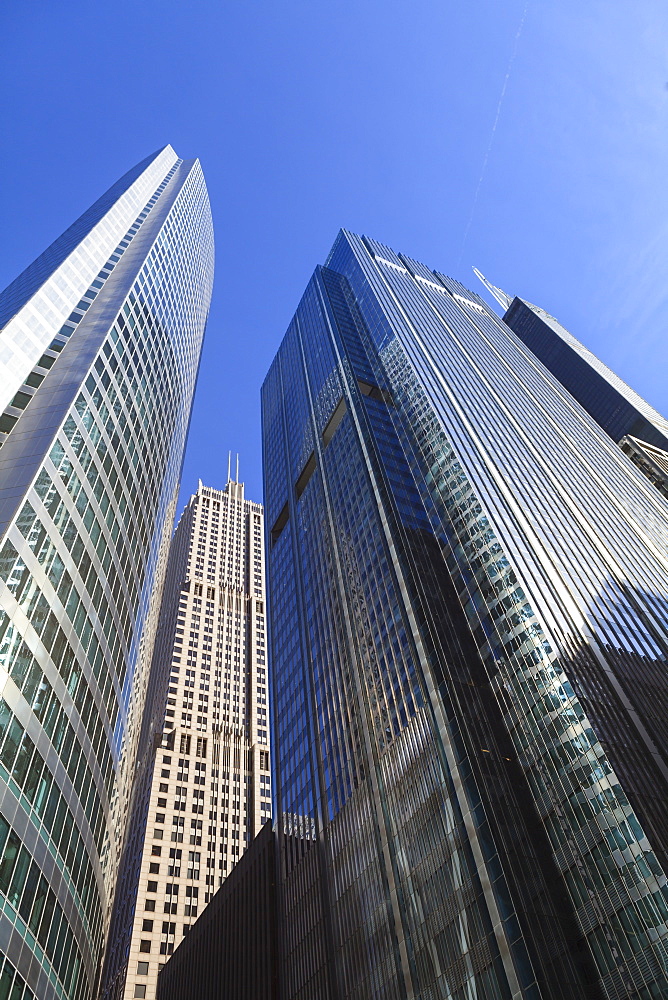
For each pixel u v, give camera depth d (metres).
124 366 86.25
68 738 53.22
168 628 198.12
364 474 109.50
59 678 53.28
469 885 56.16
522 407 144.25
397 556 89.62
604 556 99.81
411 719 74.06
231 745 166.62
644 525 125.19
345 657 94.88
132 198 129.75
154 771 152.50
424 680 74.06
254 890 99.19
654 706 67.44
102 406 75.44
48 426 64.00
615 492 133.88
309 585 116.75
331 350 149.50
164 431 99.69
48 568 55.28
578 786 58.38
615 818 53.75
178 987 111.44
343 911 73.69
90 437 70.06
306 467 140.12
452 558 89.94
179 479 115.56
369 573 95.88
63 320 82.94
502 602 78.81
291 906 86.44
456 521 93.38
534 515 97.94
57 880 47.66
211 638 194.00
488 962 51.00
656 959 45.53
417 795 68.00
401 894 64.69
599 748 58.44
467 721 67.12
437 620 79.25
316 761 93.31
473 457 102.50
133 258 109.25
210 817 149.38
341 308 166.25
